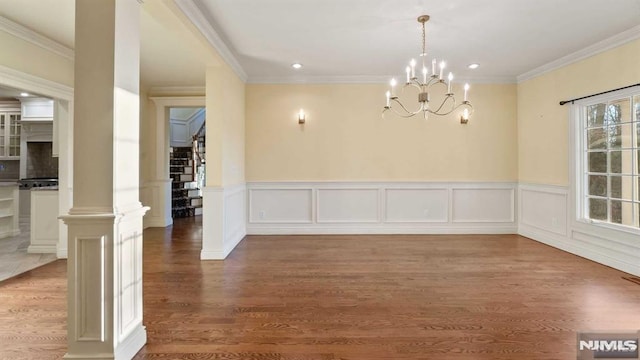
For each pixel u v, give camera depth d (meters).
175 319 2.46
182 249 4.59
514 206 5.43
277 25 3.38
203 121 9.66
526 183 5.18
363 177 5.43
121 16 1.90
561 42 3.83
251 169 5.40
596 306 2.67
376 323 2.40
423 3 2.94
